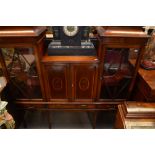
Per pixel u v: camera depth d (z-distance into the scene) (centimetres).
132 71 161
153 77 155
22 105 181
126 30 137
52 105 180
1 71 167
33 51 146
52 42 159
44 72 156
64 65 152
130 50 163
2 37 134
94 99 176
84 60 150
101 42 140
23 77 164
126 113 128
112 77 165
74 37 154
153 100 146
